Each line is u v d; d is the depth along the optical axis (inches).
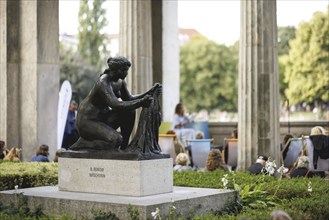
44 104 1059.3
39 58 1052.5
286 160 928.9
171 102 1298.0
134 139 549.0
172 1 1302.9
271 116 917.8
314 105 3083.2
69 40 3218.5
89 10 3142.2
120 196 536.4
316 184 650.2
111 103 552.7
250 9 916.6
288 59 3117.6
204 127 1239.5
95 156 556.7
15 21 1061.8
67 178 573.0
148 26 1017.5
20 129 1062.4
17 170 682.8
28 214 536.4
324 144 860.6
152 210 490.9
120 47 1021.8
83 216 511.8
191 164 1069.8
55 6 1066.1
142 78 1010.1
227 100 3690.9
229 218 499.8
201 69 3722.9
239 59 932.6
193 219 498.3
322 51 3031.5
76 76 3065.9
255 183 638.5
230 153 1077.8
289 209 527.2
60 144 1053.2
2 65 1057.5
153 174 544.1
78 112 575.2
